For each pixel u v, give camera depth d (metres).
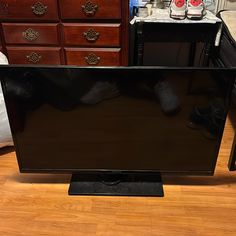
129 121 1.29
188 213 1.36
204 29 1.94
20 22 1.98
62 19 1.94
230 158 1.59
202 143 1.34
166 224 1.31
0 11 1.94
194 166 1.42
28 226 1.30
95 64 2.07
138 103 1.24
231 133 1.93
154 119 1.28
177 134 1.32
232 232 1.28
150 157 1.40
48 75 1.18
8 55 2.09
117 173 1.46
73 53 2.04
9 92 1.22
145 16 1.96
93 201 1.42
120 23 1.93
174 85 1.18
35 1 1.88
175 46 2.65
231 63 1.86
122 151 1.38
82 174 1.53
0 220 1.33
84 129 1.32
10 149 1.78
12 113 1.28
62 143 1.37
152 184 1.48
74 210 1.38
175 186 1.51
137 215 1.35
